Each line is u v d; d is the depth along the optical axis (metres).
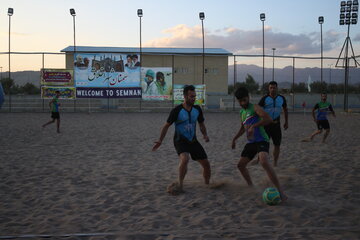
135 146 9.35
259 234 3.26
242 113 4.76
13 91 39.59
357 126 14.91
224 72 39.47
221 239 3.16
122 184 5.30
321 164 6.72
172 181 5.48
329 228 3.38
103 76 23.42
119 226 3.54
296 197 4.53
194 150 4.98
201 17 24.08
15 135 11.70
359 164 6.69
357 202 4.29
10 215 3.89
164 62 38.47
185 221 3.67
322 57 25.61
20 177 5.73
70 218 3.79
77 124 15.99
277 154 6.54
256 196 4.58
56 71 23.03
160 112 25.44
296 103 34.81
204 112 25.62
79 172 6.14
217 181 5.44
